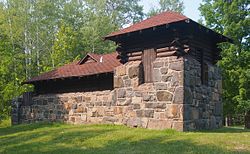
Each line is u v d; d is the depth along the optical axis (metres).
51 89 20.08
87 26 41.03
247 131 14.97
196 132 13.52
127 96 15.53
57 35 37.47
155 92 14.53
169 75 14.19
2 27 35.16
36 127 17.50
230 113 26.83
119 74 15.92
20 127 18.08
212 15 27.08
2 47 26.80
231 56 25.55
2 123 26.92
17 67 34.34
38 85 20.80
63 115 18.69
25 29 38.41
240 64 25.62
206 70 15.73
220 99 16.59
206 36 16.02
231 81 25.14
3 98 25.73
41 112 19.92
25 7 37.84
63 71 19.80
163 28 14.34
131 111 15.31
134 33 14.84
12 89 25.97
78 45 38.78
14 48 36.38
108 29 40.00
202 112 14.97
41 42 40.00
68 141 13.02
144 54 15.37
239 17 26.02
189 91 14.10
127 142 12.20
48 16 39.91
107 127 15.34
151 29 14.33
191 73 14.37
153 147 11.28
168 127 13.96
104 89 17.53
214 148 10.74
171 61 14.20
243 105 24.33
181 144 11.38
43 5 39.06
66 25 40.09
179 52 14.16
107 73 16.92
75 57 36.81
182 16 14.36
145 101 14.82
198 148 10.80
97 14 42.03
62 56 35.66
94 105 17.31
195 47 15.21
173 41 14.23
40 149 12.21
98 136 13.31
